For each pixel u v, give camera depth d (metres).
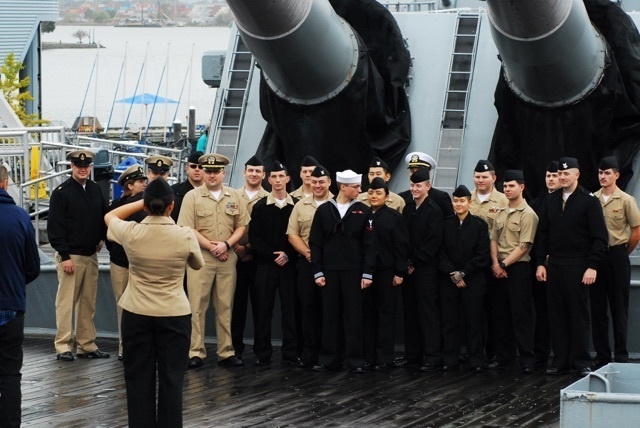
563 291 11.94
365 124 13.21
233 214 12.46
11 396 9.24
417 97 14.20
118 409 10.54
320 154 13.23
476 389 11.32
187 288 12.52
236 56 14.95
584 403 6.88
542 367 12.42
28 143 18.25
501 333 12.37
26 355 13.13
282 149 13.86
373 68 13.34
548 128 12.91
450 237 12.23
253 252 12.64
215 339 13.70
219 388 11.38
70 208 12.77
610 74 12.72
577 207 11.85
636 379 8.01
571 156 12.92
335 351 12.24
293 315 12.52
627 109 13.05
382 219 12.28
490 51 14.24
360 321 12.16
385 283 12.28
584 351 12.00
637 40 13.24
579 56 12.20
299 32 11.99
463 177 13.77
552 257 11.98
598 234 11.77
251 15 11.73
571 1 11.72
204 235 12.44
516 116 13.12
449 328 12.30
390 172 13.78
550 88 12.52
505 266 12.16
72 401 10.85
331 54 12.53
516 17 11.60
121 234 9.19
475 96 14.08
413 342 12.50
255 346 12.60
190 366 12.38
